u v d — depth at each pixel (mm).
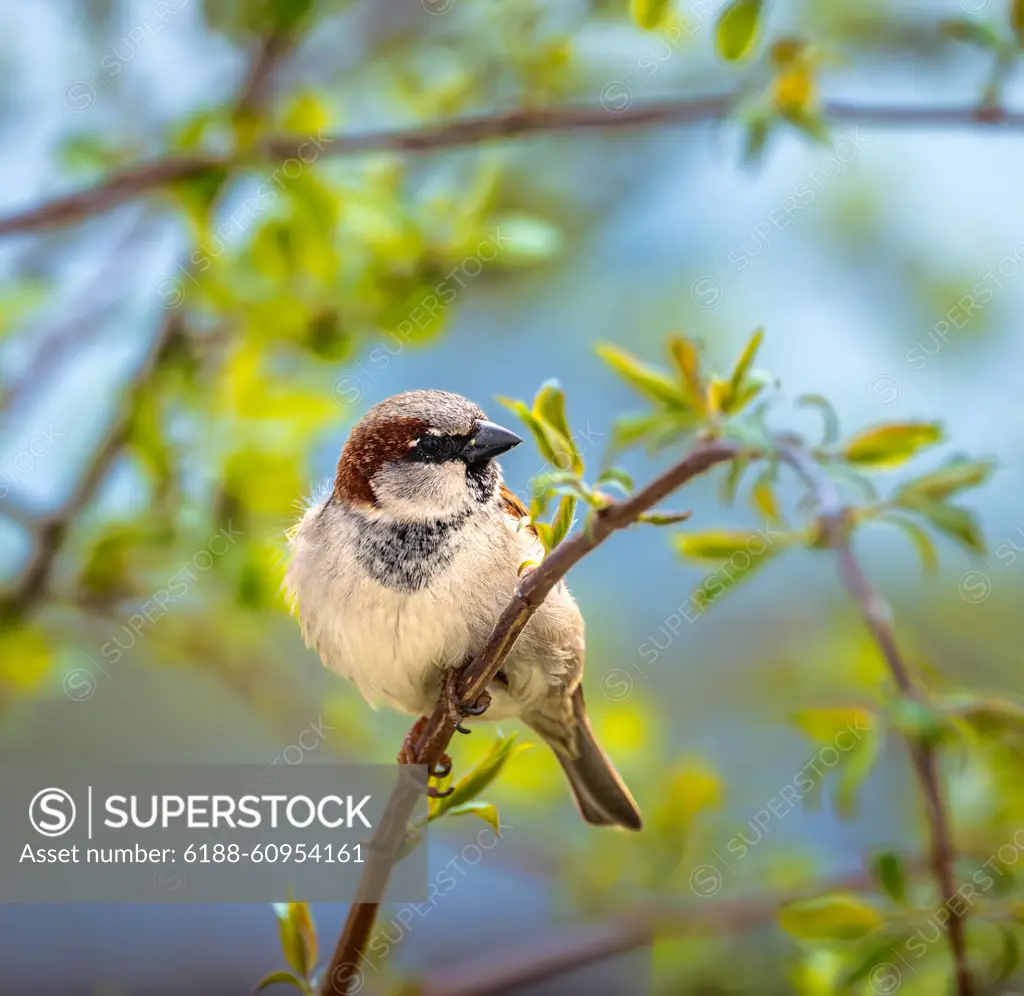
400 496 7602
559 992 10570
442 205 9789
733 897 9539
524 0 9719
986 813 9000
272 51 9680
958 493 6641
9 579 10453
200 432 10180
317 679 12422
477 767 5691
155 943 11266
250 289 9617
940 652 13398
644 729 10656
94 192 8883
